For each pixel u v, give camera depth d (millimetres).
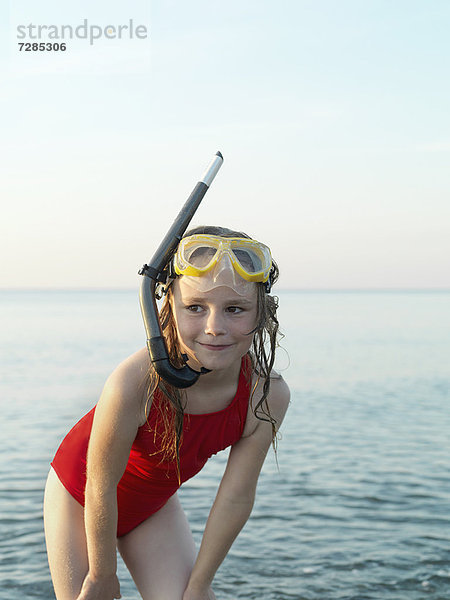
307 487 9883
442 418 17109
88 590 2809
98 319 93938
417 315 106938
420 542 7434
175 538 3123
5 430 15180
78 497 2959
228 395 2738
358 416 17484
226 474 2934
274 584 6246
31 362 34500
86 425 3033
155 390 2621
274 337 2604
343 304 187125
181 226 2434
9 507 8734
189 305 2361
